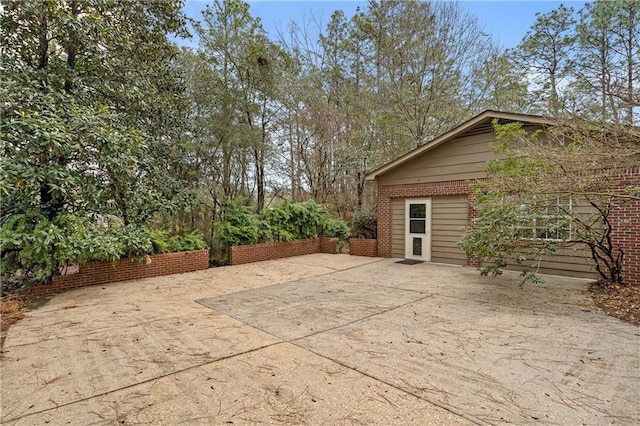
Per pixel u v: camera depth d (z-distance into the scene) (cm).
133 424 228
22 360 336
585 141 495
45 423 230
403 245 982
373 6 1453
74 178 626
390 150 1337
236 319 468
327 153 1452
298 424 226
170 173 1005
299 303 550
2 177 536
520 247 597
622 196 491
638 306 476
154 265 787
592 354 333
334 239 1191
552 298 538
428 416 232
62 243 577
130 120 822
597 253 633
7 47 641
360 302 547
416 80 1370
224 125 1075
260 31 1192
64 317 482
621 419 228
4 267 598
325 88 1554
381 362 321
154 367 317
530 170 552
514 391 265
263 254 1025
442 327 419
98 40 698
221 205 1065
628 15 1071
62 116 629
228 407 247
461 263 857
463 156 835
